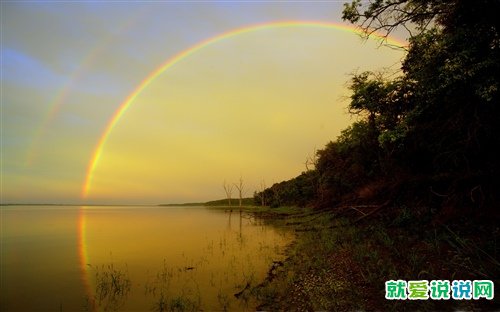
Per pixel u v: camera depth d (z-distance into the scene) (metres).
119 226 49.34
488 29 11.73
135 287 12.96
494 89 10.80
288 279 11.66
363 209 22.52
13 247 26.88
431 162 17.45
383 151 23.12
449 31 13.56
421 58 14.66
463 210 13.14
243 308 9.74
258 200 105.44
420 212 15.51
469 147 14.09
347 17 15.24
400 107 20.55
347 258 12.60
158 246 24.56
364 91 21.53
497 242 9.65
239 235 28.98
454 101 14.09
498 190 12.60
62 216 92.31
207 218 64.75
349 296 8.87
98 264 18.47
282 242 22.27
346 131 32.47
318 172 47.41
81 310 10.93
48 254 22.83
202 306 10.13
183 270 15.45
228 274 14.11
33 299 12.30
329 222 25.59
